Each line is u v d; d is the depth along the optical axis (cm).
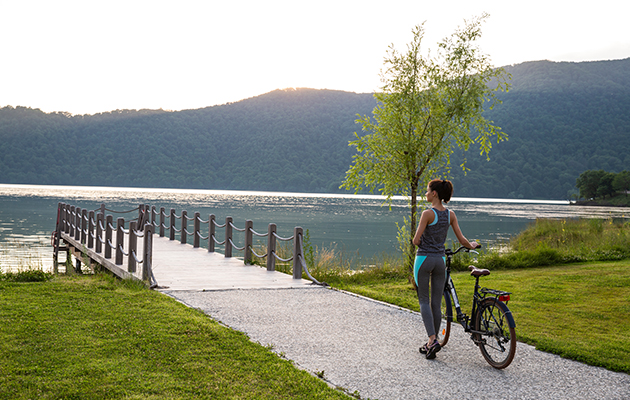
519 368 536
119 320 649
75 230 1877
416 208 1131
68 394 427
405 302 867
